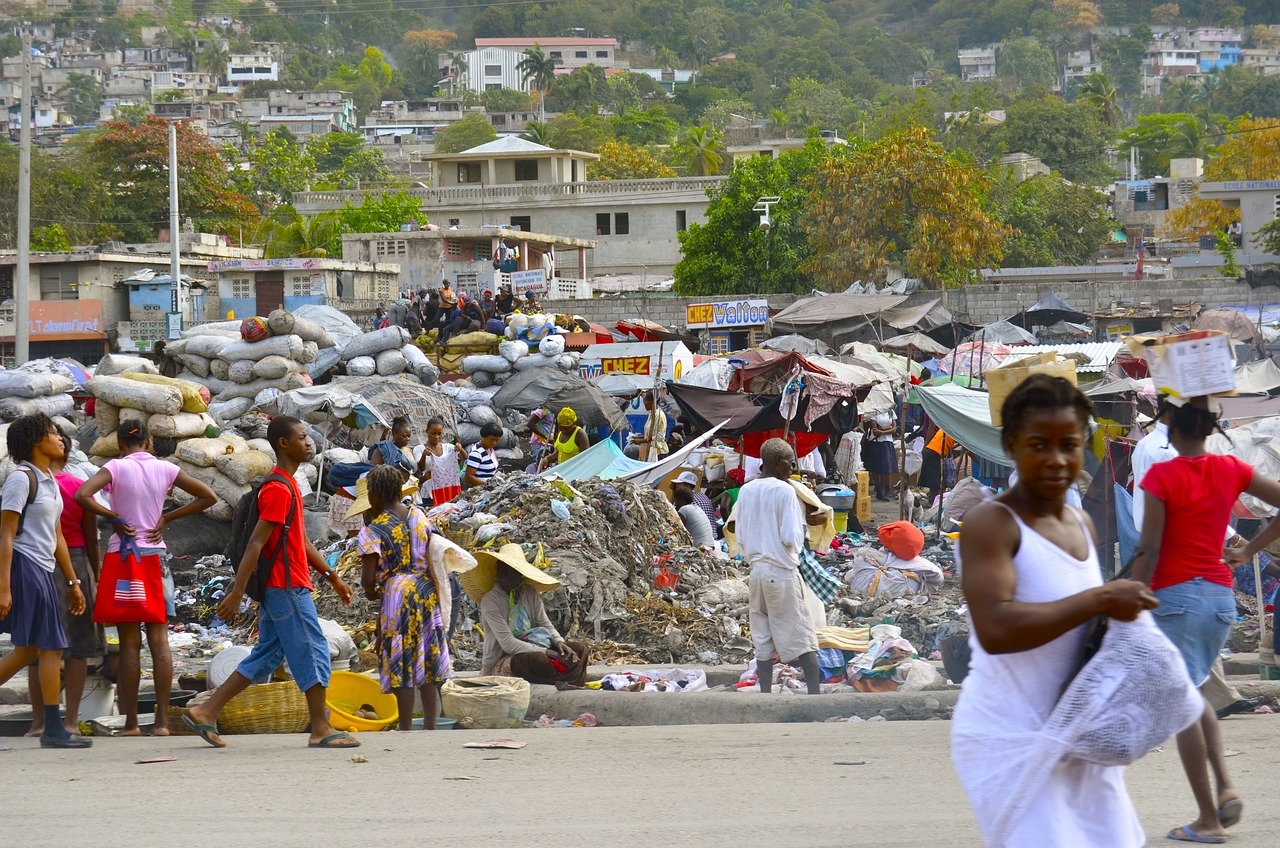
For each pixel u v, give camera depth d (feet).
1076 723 13.10
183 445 65.16
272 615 29.17
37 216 272.72
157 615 31.58
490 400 97.09
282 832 21.22
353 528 57.21
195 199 282.36
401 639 31.89
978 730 13.66
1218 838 19.80
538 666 36.96
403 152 635.25
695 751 28.37
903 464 80.94
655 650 45.19
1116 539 49.62
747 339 136.46
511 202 265.13
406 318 111.55
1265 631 37.91
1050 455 13.53
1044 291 157.07
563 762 27.32
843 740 29.45
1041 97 524.93
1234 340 113.09
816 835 20.63
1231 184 204.03
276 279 193.16
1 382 64.08
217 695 29.73
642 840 20.45
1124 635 13.34
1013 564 13.55
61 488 31.17
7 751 29.25
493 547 41.39
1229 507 22.18
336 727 33.01
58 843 20.66
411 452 60.54
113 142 282.97
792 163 220.64
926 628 43.93
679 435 94.63
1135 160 443.32
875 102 574.15
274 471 29.35
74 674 31.19
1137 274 202.28
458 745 29.50
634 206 261.03
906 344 125.90
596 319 171.63
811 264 198.29
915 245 184.65
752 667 41.16
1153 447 25.58
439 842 20.44
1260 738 27.76
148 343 191.21
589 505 53.06
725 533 64.03
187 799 23.84
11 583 29.45
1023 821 13.30
